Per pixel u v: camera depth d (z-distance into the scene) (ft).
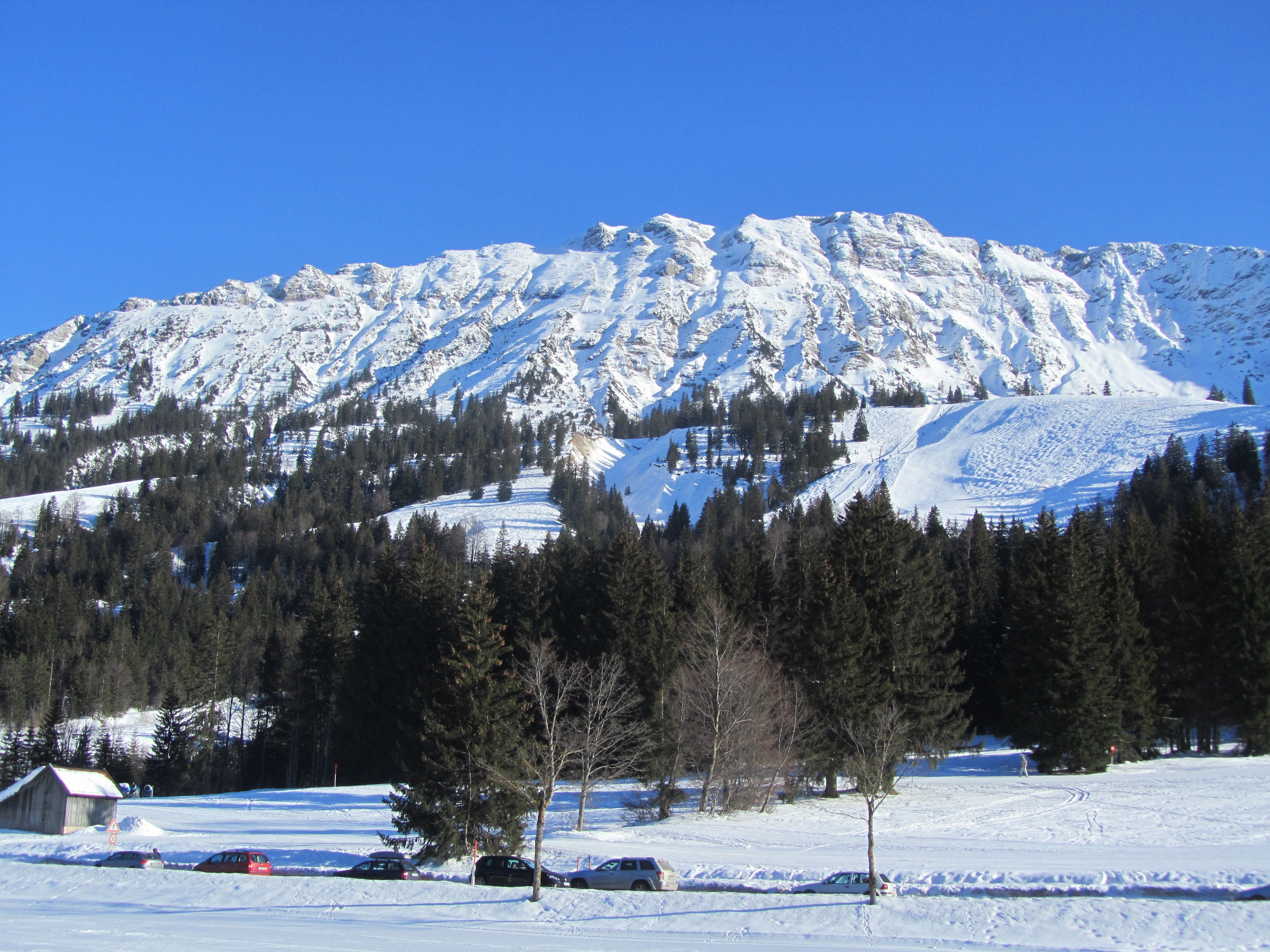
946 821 145.18
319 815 175.94
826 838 134.21
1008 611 235.40
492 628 125.80
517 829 119.55
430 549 215.92
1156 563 233.96
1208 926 78.89
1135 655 203.31
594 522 562.25
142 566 533.96
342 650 250.98
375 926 90.99
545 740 154.92
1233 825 133.59
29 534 603.26
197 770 266.57
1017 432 636.07
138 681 363.56
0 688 325.01
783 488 606.14
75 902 106.42
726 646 167.22
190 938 85.25
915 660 176.45
